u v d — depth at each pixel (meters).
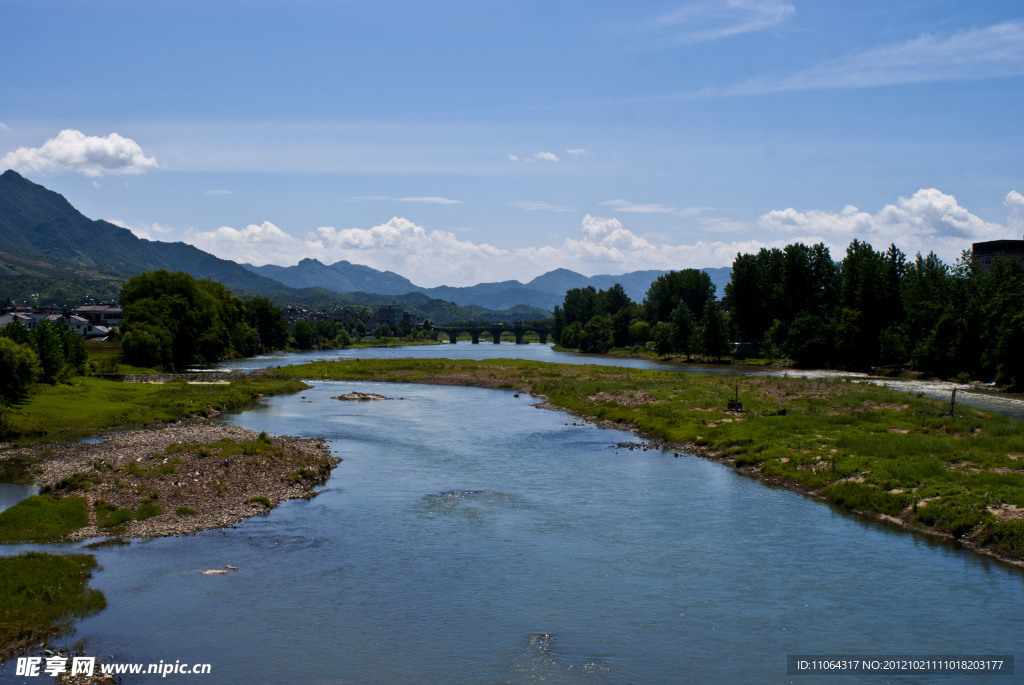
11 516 37.81
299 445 60.91
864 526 39.88
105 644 25.41
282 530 38.56
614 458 58.66
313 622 27.44
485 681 23.33
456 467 55.00
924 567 33.44
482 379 130.00
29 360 75.62
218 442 57.19
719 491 47.62
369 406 95.44
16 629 25.77
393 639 26.12
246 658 24.58
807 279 181.12
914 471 46.03
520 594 30.28
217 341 174.12
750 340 193.38
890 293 153.75
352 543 36.56
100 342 174.62
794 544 36.75
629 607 29.03
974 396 99.12
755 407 77.38
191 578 31.58
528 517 41.34
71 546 35.28
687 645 25.83
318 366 156.00
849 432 60.78
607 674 23.80
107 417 74.25
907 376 135.50
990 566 33.56
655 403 83.75
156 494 42.47
